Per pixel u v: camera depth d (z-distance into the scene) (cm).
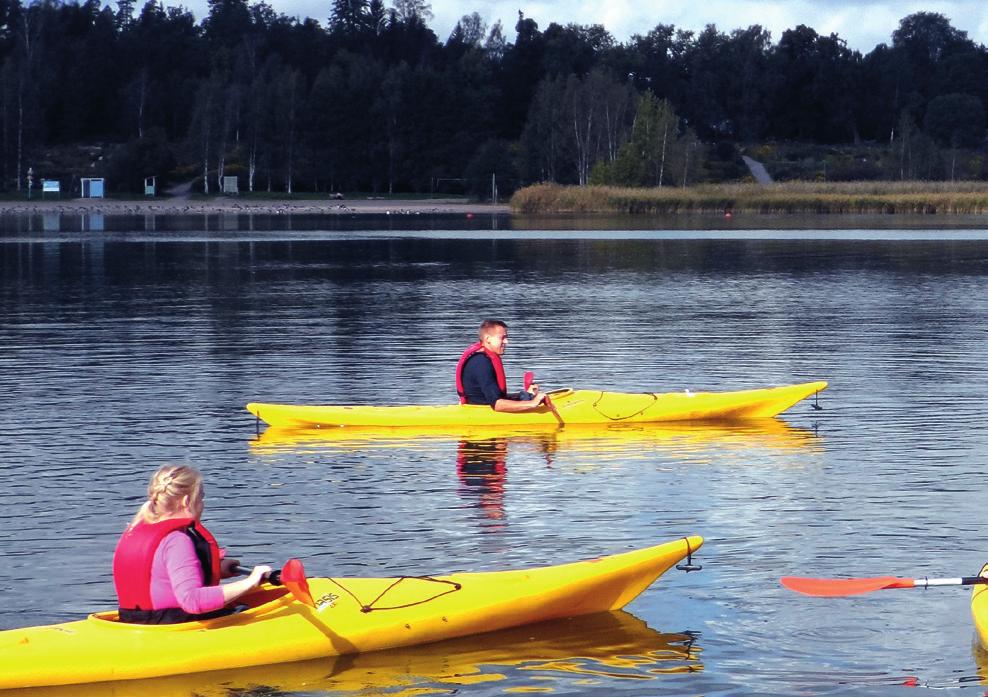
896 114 15038
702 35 15825
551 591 723
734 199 7912
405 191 12369
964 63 15150
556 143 11212
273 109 11688
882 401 1443
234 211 9069
